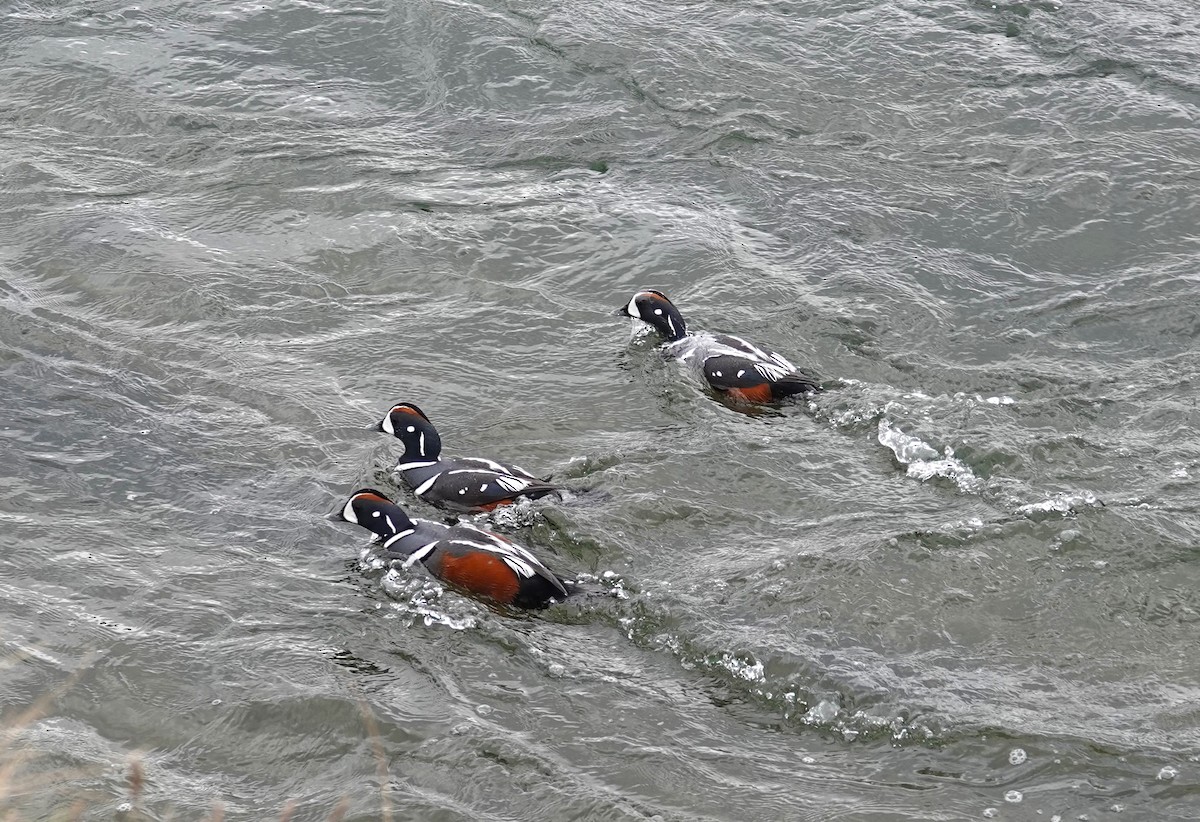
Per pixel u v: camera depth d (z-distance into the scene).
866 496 13.41
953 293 17.12
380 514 12.53
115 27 22.69
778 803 9.68
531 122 20.81
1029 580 12.08
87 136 20.30
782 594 11.88
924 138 20.38
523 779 9.84
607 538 12.71
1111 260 17.83
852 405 14.85
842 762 10.15
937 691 10.80
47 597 11.49
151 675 10.69
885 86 21.45
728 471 13.78
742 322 16.53
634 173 19.72
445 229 18.31
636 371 15.73
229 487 13.41
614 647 11.41
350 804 9.56
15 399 14.56
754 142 20.33
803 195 19.16
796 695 10.80
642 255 17.88
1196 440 14.18
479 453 14.20
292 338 16.16
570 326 16.61
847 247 18.05
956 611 11.73
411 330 16.39
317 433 14.42
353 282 17.34
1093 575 12.12
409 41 22.48
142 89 21.28
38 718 10.16
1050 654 11.27
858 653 11.22
